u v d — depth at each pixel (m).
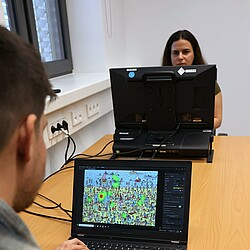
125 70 1.63
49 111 1.64
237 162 1.55
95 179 1.08
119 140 1.71
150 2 3.01
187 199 1.00
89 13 2.57
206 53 3.03
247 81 3.02
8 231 0.43
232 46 2.96
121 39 3.04
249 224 1.06
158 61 3.15
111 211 1.05
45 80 0.50
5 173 0.46
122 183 1.06
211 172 1.46
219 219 1.10
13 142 0.45
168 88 1.58
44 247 1.03
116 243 1.01
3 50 0.44
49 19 2.46
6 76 0.43
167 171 1.03
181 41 2.42
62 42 2.63
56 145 1.98
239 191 1.27
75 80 2.34
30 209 1.26
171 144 1.62
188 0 2.93
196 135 1.63
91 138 2.44
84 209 1.07
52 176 1.55
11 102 0.44
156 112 1.64
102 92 2.44
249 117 3.11
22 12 2.08
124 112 1.70
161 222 1.00
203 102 1.59
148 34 3.10
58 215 1.21
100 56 2.65
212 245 0.97
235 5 2.85
